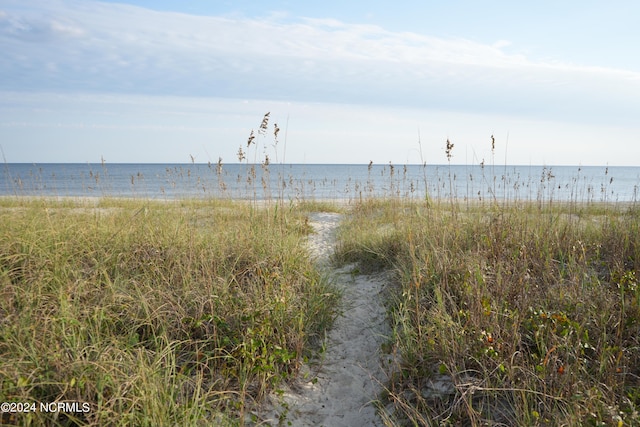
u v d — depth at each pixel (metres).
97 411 2.81
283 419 3.62
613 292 4.52
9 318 3.65
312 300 5.20
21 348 3.23
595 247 5.82
